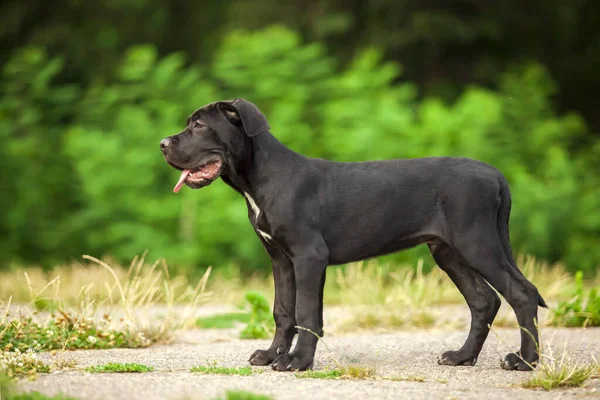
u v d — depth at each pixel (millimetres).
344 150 16469
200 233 16234
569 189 17547
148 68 18016
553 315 10336
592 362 7406
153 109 17922
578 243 17219
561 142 19797
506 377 6938
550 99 26094
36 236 17828
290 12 25938
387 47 24406
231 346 8961
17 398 5730
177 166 7559
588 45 27469
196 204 16438
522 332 7230
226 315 10836
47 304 10469
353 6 25672
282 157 7535
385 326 10539
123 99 18219
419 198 7453
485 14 25219
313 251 7281
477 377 6938
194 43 28234
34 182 18094
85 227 17500
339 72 24219
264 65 17844
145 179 16750
